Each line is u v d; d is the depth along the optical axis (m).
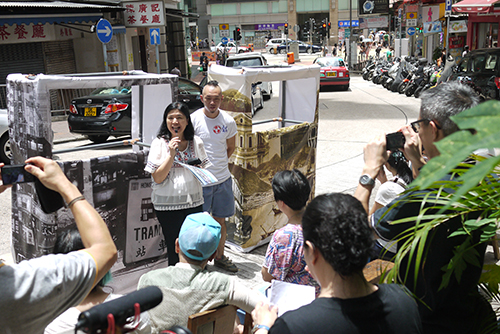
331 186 7.41
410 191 1.76
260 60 18.48
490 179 1.53
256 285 4.35
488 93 14.36
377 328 1.42
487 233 1.68
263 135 4.91
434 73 18.52
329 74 22.00
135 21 17.22
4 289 1.31
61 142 12.28
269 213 5.23
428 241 1.79
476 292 2.00
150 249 4.36
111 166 3.90
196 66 40.50
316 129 5.68
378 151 1.95
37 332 1.39
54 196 1.63
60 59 16.80
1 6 12.46
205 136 4.37
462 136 0.88
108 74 4.27
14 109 3.77
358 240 1.44
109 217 3.96
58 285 1.37
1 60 15.08
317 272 1.54
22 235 3.97
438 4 24.69
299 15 67.94
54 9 13.86
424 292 1.83
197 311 2.30
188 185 3.91
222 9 66.94
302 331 1.40
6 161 9.35
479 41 23.00
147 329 2.01
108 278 2.10
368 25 40.03
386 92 21.86
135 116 4.64
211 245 2.37
